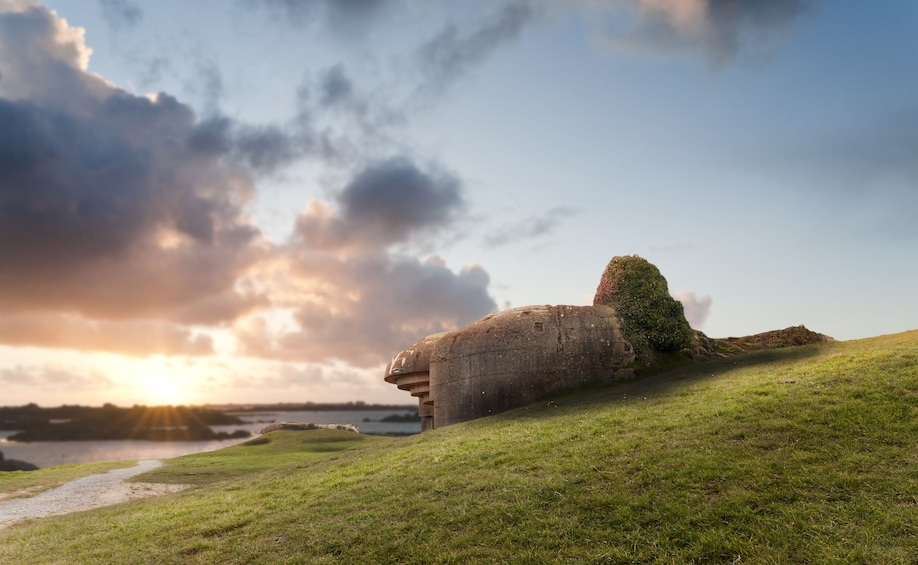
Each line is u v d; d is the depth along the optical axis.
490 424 16.94
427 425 26.70
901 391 10.98
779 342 24.73
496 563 7.57
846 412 10.42
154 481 22.30
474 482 10.49
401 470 12.45
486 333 21.92
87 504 17.92
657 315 21.81
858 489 7.98
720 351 23.69
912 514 7.23
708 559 7.02
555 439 12.41
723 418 11.41
